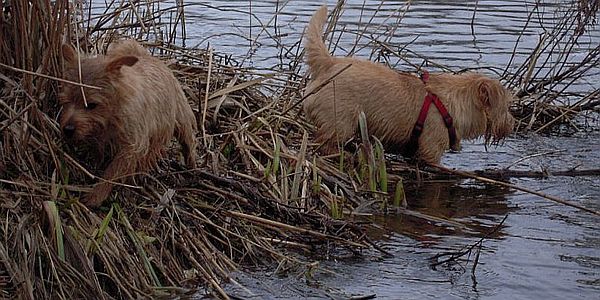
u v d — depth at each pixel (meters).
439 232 6.63
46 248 5.04
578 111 10.30
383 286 5.64
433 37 13.64
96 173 5.80
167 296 5.25
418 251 6.24
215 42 12.26
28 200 5.36
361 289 5.58
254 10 15.27
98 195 5.52
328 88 7.67
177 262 5.59
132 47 5.88
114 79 5.40
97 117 5.38
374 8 16.03
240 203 6.27
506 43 13.34
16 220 5.22
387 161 8.20
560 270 5.97
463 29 14.38
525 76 11.32
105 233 5.30
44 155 5.67
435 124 7.81
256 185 6.58
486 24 14.82
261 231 6.15
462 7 16.56
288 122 7.80
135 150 5.55
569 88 11.45
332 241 6.16
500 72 11.55
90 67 5.43
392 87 7.76
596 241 6.53
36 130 5.47
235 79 7.78
